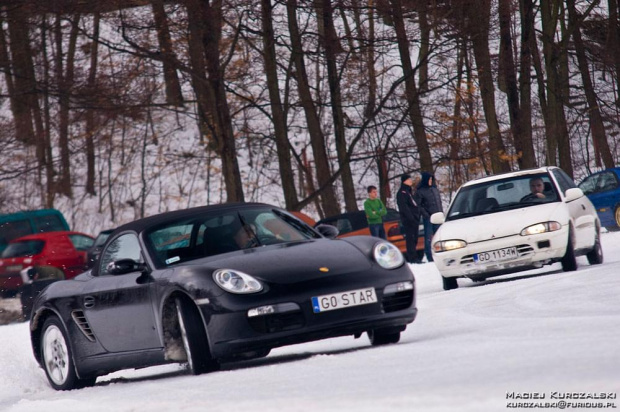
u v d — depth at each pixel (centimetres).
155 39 9144
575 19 11919
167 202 14650
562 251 4612
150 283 2675
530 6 11206
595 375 1418
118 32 9181
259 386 1978
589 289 3381
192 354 2516
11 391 3147
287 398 1656
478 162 11238
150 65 9556
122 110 9538
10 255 8731
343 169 10475
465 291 4328
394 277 2569
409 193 7650
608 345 1778
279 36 9875
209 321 2462
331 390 1705
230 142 9388
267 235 2811
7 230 9850
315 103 10662
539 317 2758
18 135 11425
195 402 1823
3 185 12269
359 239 2744
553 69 11481
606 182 9044
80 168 15412
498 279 5144
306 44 9962
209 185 14912
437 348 2212
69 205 14125
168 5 8950
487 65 10600
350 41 9950
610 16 12062
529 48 11112
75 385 2994
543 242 4600
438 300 4050
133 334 2767
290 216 2969
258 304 2433
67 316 2975
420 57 10456
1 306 7850
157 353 2709
